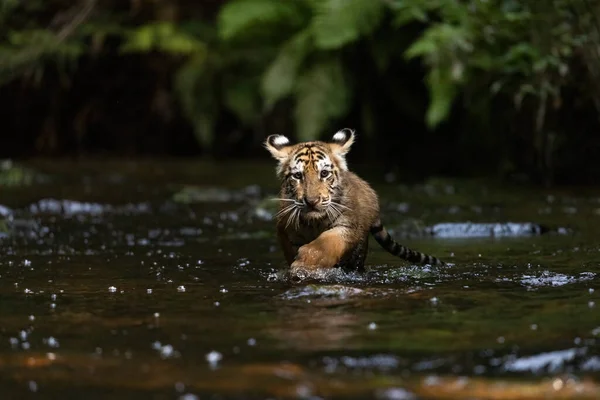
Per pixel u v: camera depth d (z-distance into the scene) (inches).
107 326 267.6
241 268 375.6
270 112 842.2
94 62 871.7
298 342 245.4
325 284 328.5
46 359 232.7
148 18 887.7
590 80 625.9
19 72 824.3
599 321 264.8
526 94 649.6
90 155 872.3
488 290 315.6
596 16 599.8
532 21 609.3
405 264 386.9
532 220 510.0
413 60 767.1
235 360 228.8
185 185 674.2
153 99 881.5
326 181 377.1
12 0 840.3
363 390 204.5
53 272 366.0
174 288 328.2
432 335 251.3
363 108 792.3
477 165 737.6
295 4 797.9
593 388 205.6
